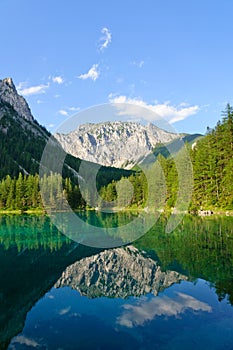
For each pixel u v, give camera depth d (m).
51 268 16.39
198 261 16.20
